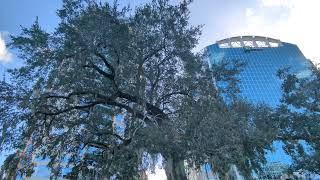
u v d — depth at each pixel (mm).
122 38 16109
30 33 15828
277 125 20359
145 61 17625
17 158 17109
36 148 17516
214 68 19906
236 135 12742
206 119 12555
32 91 15820
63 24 15898
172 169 13906
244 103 17297
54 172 18531
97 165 18297
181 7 17859
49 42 16047
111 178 16953
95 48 15789
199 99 16359
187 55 18016
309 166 22656
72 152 18938
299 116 21797
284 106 21938
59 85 15992
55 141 18000
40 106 16156
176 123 13023
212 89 17719
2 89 15344
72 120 18750
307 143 24266
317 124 21516
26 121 16156
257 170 17953
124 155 14930
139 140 13984
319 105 22688
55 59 15797
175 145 12172
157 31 17219
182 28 17766
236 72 20438
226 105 16016
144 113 15602
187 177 13852
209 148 11648
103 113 18938
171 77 18062
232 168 14148
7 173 17156
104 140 18625
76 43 15555
